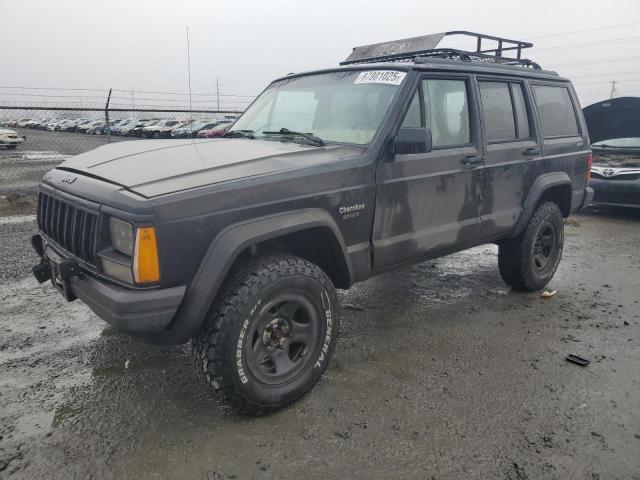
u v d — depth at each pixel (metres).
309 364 2.96
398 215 3.42
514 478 2.37
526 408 2.93
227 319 2.58
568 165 4.98
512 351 3.66
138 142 3.71
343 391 3.09
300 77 4.23
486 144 4.05
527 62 5.01
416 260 3.67
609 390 3.14
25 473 2.35
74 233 2.72
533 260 4.74
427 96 3.62
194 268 2.49
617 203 8.52
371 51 5.02
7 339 3.72
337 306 3.05
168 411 2.86
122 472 2.37
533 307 4.56
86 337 3.77
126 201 2.38
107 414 2.83
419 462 2.46
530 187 4.53
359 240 3.23
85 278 2.65
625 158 8.91
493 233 4.23
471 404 2.96
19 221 7.54
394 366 3.41
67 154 19.41
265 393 2.75
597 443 2.62
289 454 2.51
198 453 2.51
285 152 3.08
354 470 2.41
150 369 3.32
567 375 3.32
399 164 3.36
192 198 2.46
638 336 3.95
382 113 3.38
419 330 4.02
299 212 2.83
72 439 2.61
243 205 2.62
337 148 3.29
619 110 9.11
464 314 4.37
